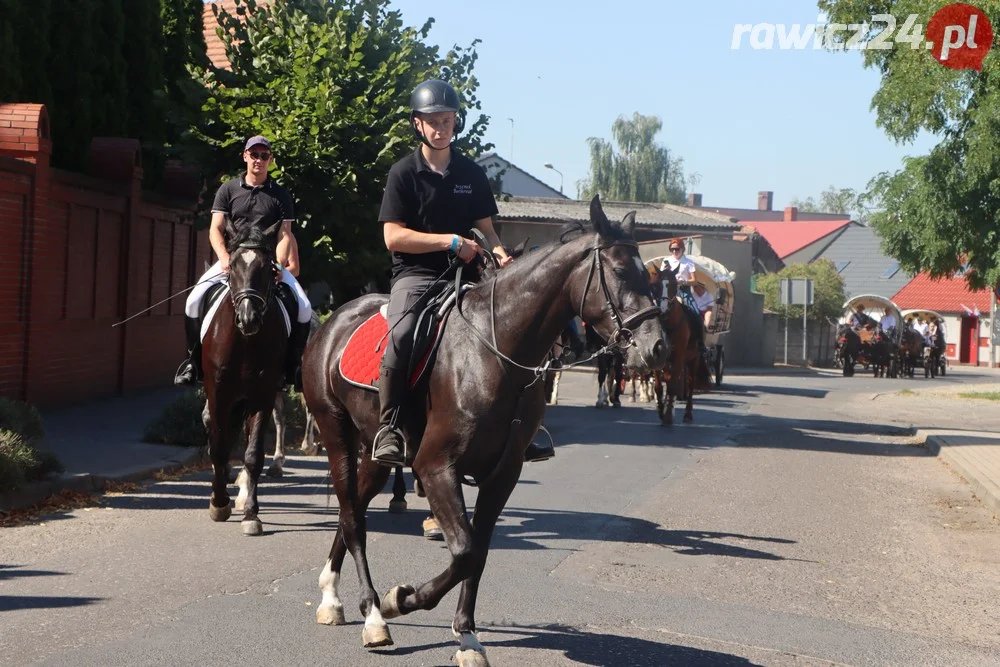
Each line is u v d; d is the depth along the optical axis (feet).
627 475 39.34
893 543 28.99
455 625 16.46
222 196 28.45
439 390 16.62
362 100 46.52
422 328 17.28
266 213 28.30
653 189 235.61
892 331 136.26
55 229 46.83
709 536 28.76
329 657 17.07
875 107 83.35
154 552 24.00
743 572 24.63
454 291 17.67
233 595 20.52
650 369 15.72
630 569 24.44
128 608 19.33
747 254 136.67
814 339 161.17
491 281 17.15
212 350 27.30
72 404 49.37
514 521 29.89
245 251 25.70
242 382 27.25
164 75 61.72
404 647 17.80
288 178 45.91
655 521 30.66
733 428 58.39
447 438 16.19
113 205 52.75
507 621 19.69
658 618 20.30
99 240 51.62
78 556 23.36
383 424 17.10
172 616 18.92
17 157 43.83
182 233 63.67
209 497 31.48
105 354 53.11
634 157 236.63
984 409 80.12
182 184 61.82
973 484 39.50
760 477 40.22
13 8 47.75
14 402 32.89
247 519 26.43
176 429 38.88
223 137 47.98
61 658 16.40
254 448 27.09
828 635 19.69
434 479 16.15
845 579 24.47
